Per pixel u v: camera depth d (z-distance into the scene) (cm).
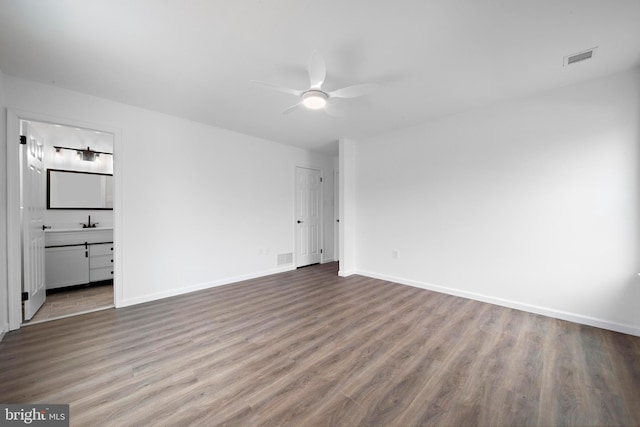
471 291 326
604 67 226
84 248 385
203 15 164
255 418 141
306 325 253
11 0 149
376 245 427
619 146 236
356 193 454
